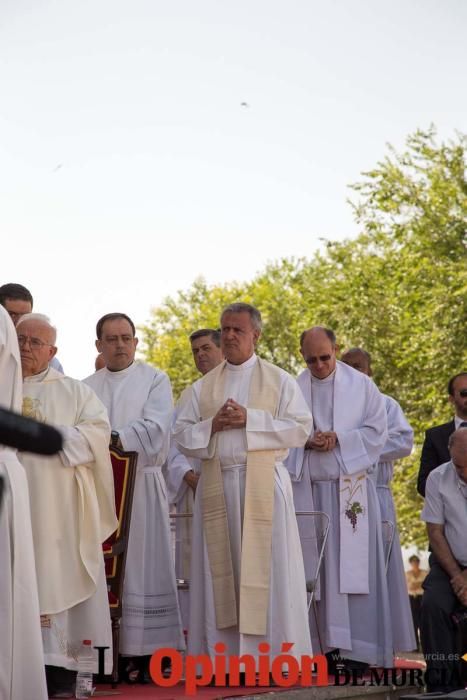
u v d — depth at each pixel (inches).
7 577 361.1
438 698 372.8
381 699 482.3
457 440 510.0
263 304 2477.9
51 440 168.2
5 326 372.8
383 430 542.6
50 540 427.5
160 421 511.2
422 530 1695.4
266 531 458.9
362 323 1815.9
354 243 1984.5
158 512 507.5
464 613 488.1
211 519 466.9
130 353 533.0
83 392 455.8
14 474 371.2
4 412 165.2
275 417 475.5
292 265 2566.4
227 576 460.8
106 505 445.4
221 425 466.0
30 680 359.3
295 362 2378.2
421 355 1637.6
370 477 546.3
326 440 527.8
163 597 500.7
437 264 1675.7
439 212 1700.3
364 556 527.2
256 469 463.2
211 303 2778.1
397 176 1742.1
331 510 532.4
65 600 425.4
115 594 462.3
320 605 525.0
